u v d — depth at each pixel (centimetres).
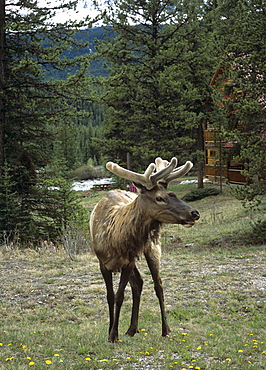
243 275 963
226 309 756
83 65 1686
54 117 1739
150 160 3203
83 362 496
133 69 3097
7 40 1706
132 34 3372
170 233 1933
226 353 537
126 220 530
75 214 1683
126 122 3288
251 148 1426
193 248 1516
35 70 1675
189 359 515
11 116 1708
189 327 662
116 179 3009
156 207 509
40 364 479
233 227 1809
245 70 1532
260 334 618
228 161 3247
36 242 1581
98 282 952
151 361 509
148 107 3130
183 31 3466
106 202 594
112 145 3303
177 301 806
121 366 494
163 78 2969
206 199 2994
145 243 531
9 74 1708
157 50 3350
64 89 1698
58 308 789
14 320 718
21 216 1606
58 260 1211
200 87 3334
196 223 2139
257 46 1608
